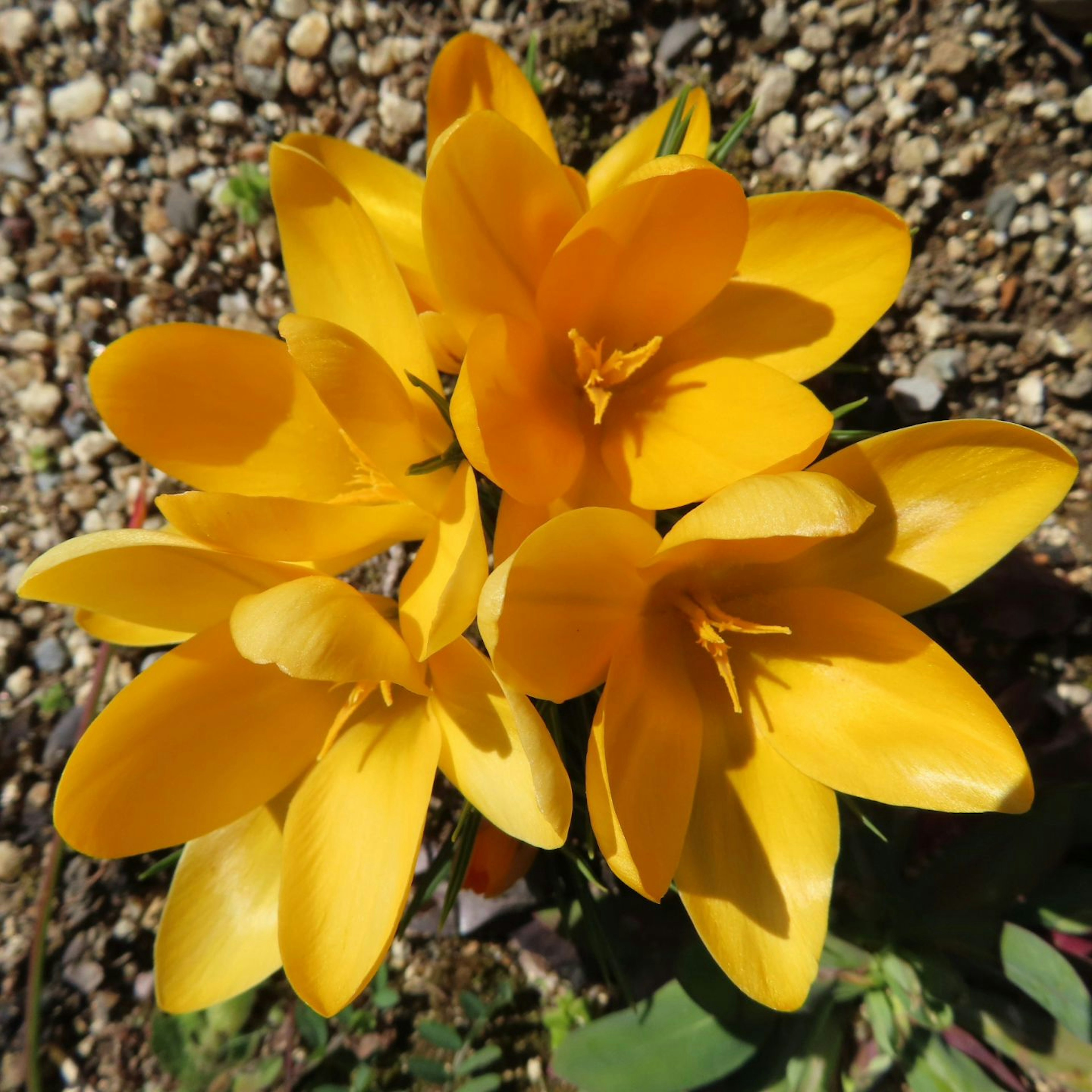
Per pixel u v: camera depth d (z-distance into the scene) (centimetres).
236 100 22
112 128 22
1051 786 17
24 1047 20
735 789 14
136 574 13
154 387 14
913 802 13
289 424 14
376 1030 20
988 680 20
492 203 13
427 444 14
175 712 14
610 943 19
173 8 22
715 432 14
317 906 14
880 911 18
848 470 13
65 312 22
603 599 13
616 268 14
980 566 13
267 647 12
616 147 16
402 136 21
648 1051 17
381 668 13
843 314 14
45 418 22
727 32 21
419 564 14
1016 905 18
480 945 20
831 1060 18
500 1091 19
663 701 14
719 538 12
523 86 15
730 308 14
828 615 14
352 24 21
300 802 14
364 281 14
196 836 14
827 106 21
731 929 13
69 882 20
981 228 20
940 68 20
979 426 13
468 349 12
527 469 13
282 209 14
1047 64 20
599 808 12
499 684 13
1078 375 20
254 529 13
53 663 21
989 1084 17
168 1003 14
